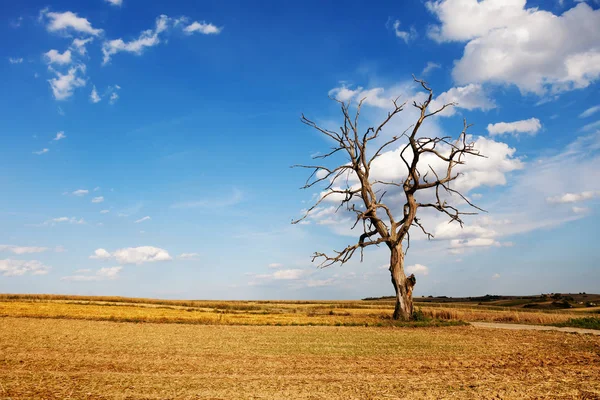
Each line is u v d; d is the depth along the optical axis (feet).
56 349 69.36
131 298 217.77
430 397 41.24
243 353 69.05
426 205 138.72
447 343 82.17
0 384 44.86
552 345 79.20
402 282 134.31
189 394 42.57
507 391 42.78
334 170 140.26
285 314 161.99
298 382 48.26
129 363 59.21
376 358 65.10
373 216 135.95
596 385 44.88
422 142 134.21
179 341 82.17
